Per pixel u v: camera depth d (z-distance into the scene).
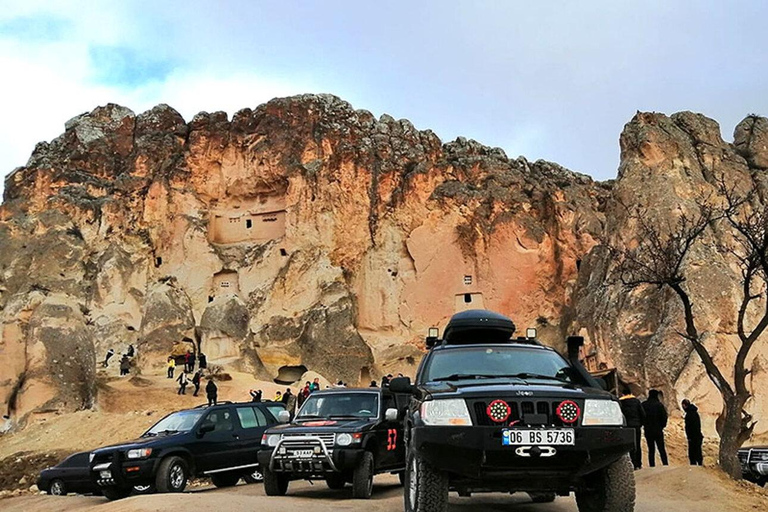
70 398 43.41
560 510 10.92
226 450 16.86
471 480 8.49
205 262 60.28
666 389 35.97
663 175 45.19
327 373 52.97
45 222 59.75
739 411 16.11
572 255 56.72
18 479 28.62
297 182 60.31
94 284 57.16
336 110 63.72
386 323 58.22
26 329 48.59
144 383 43.59
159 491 15.25
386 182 61.19
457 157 63.69
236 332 53.00
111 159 65.19
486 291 57.34
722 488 12.83
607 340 41.22
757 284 38.44
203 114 64.75
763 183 46.09
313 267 57.94
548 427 8.01
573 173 65.81
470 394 8.23
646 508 11.03
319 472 13.28
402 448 15.02
